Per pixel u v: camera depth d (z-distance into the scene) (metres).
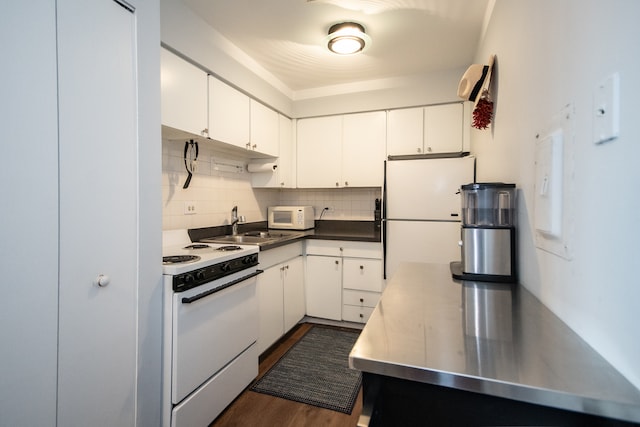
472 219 1.34
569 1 0.77
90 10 1.07
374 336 0.76
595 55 0.65
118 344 1.19
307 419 1.67
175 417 1.38
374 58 2.56
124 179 1.20
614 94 0.58
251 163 3.04
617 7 0.57
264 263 2.32
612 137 0.59
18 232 0.89
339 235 2.98
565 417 0.62
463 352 0.68
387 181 2.61
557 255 0.85
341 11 1.94
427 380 0.62
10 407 0.88
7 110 0.86
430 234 2.52
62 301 1.00
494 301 1.01
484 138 1.95
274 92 2.87
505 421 0.67
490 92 1.70
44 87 0.94
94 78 1.09
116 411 1.18
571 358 0.64
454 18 2.00
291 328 2.73
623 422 0.52
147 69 1.29
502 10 1.46
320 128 3.21
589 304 0.69
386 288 1.17
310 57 2.55
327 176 3.19
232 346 1.77
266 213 3.39
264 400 1.83
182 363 1.42
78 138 1.04
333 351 2.44
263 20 2.04
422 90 2.84
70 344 1.02
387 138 2.99
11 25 0.86
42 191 0.94
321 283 2.96
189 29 1.89
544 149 0.91
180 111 1.85
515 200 1.23
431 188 2.51
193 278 1.48
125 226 1.21
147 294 1.30
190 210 2.34
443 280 1.28
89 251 1.08
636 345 0.53
